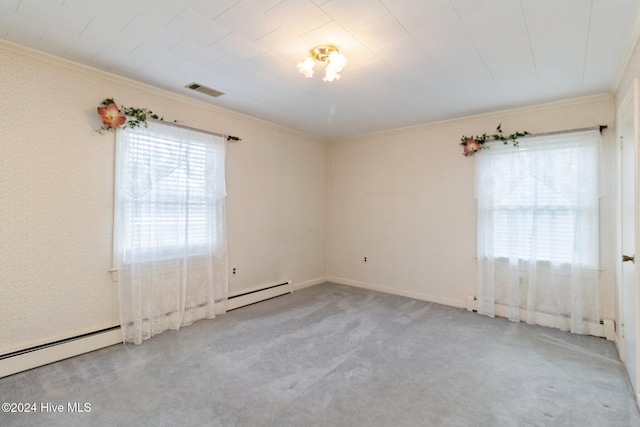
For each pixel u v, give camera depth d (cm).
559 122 334
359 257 502
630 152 228
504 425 182
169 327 321
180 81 293
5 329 234
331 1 178
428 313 377
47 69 250
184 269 329
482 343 293
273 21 198
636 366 204
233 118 389
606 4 178
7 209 234
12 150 235
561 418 188
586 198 313
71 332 264
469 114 382
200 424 182
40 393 210
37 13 192
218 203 366
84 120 269
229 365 250
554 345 289
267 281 439
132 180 291
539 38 214
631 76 230
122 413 191
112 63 259
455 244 406
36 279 247
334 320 352
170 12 190
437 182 420
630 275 228
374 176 483
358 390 217
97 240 278
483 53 236
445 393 214
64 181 259
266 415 190
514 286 352
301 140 488
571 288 320
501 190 362
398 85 297
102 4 183
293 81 291
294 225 479
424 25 200
